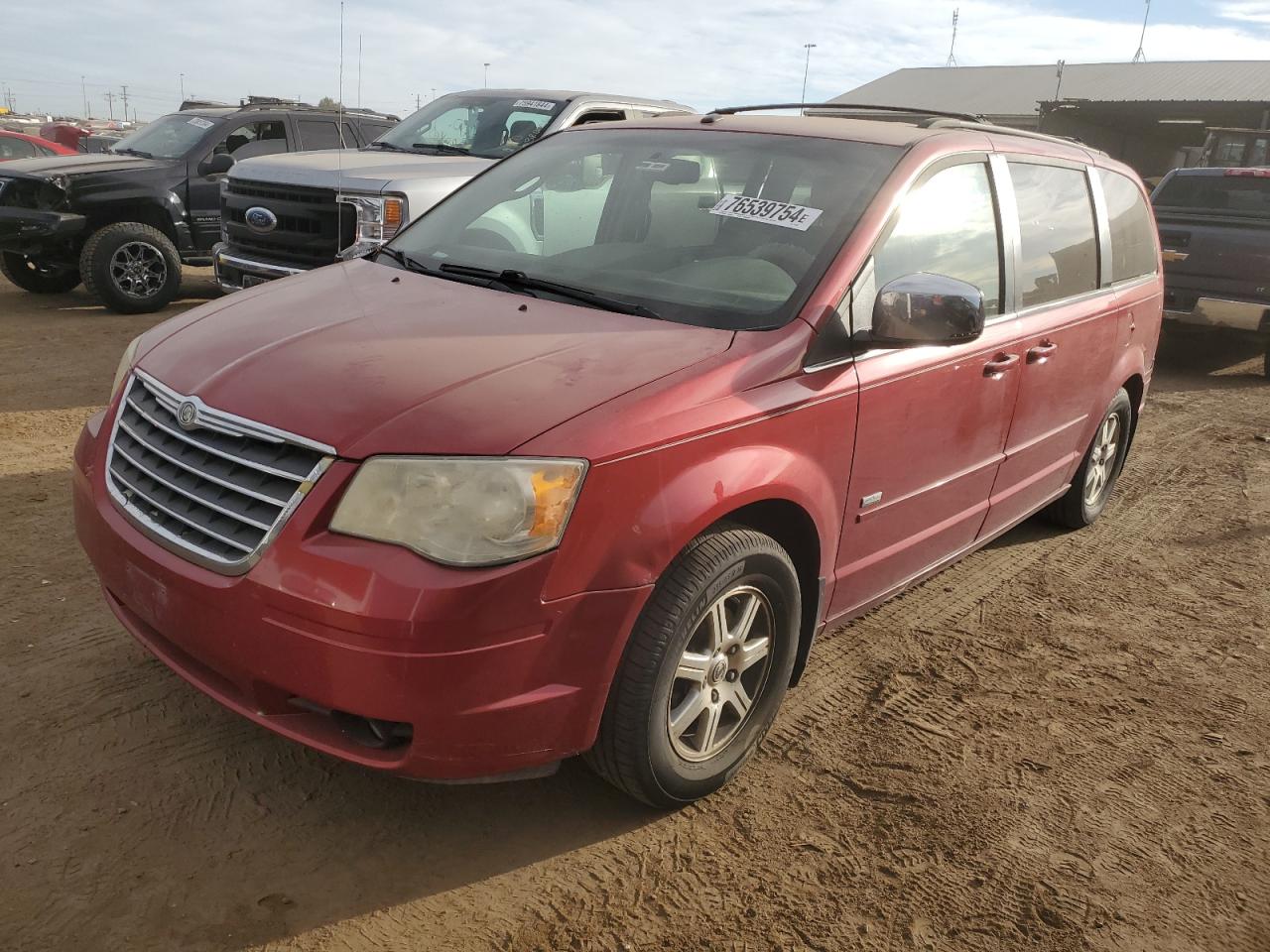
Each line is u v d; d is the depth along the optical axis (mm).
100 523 2617
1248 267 8844
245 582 2256
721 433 2539
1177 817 3000
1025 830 2879
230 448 2383
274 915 2338
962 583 4562
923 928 2488
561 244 3434
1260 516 5730
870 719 3381
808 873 2639
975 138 3732
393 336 2693
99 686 3137
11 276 10336
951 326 2814
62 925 2242
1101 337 4555
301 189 7223
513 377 2457
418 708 2178
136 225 9359
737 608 2754
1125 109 24141
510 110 8125
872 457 3102
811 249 3039
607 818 2783
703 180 3400
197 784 2744
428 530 2170
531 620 2232
